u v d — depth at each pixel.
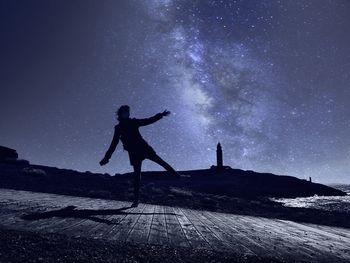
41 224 2.35
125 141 4.86
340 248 2.73
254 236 2.91
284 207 9.75
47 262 1.50
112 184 9.53
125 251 1.82
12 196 4.33
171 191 9.53
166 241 2.22
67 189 7.47
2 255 1.52
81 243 1.88
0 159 12.95
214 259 1.87
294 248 2.48
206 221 3.80
